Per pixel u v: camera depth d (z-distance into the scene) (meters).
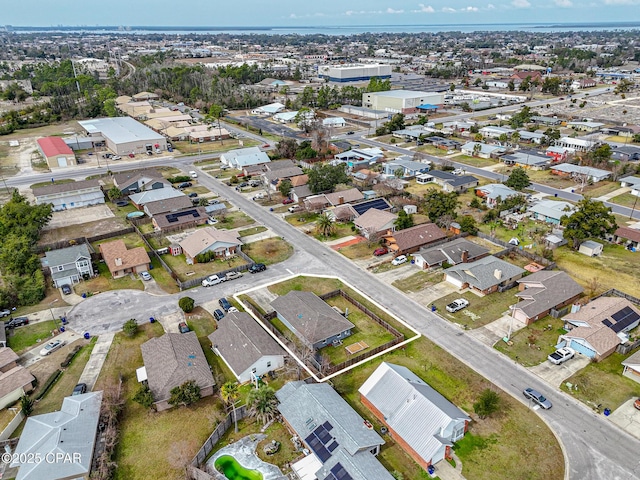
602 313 54.22
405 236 74.75
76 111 183.25
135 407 44.91
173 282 67.00
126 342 54.12
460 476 37.53
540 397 44.66
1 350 50.53
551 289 59.91
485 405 42.16
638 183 97.44
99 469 37.69
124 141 131.12
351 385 47.59
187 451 40.16
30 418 41.12
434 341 53.97
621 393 46.00
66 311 60.31
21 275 65.88
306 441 39.28
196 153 133.88
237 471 38.22
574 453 39.56
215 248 73.44
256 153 121.19
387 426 41.94
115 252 70.56
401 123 151.50
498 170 114.50
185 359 47.91
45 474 36.09
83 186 97.38
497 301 61.50
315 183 95.19
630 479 37.12
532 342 53.47
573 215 73.00
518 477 37.47
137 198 93.12
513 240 75.94
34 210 80.62
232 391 43.16
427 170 112.38
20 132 160.62
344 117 179.38
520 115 155.12
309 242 78.88
